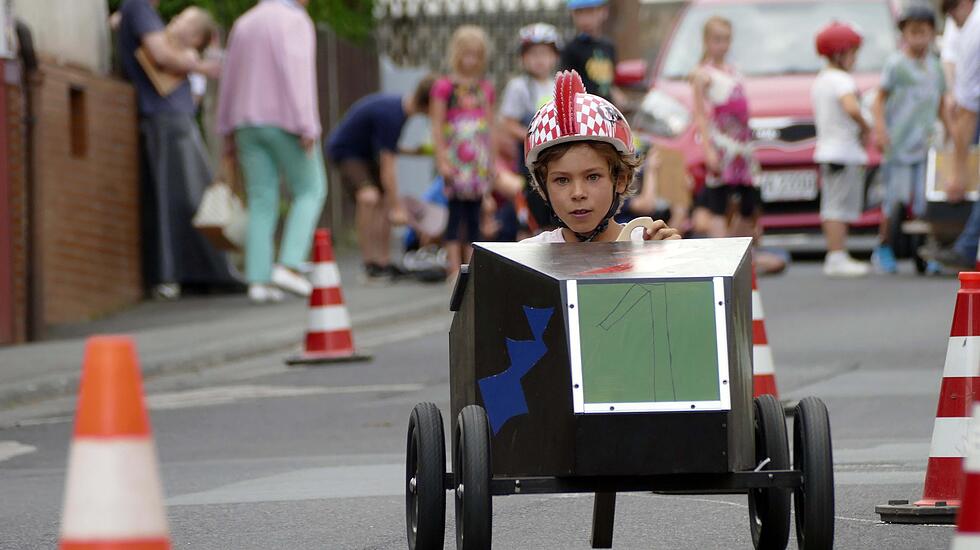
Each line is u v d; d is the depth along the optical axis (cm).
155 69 2869
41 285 2319
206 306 2769
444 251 3238
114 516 641
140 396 654
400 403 1798
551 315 830
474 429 851
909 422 1591
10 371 2025
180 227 2894
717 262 855
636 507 1223
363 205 3158
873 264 3095
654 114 3167
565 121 952
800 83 3262
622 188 984
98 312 2673
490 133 2903
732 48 3384
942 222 2833
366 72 4650
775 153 3170
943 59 3269
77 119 2672
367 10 4603
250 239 2820
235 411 1789
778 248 3653
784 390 1788
